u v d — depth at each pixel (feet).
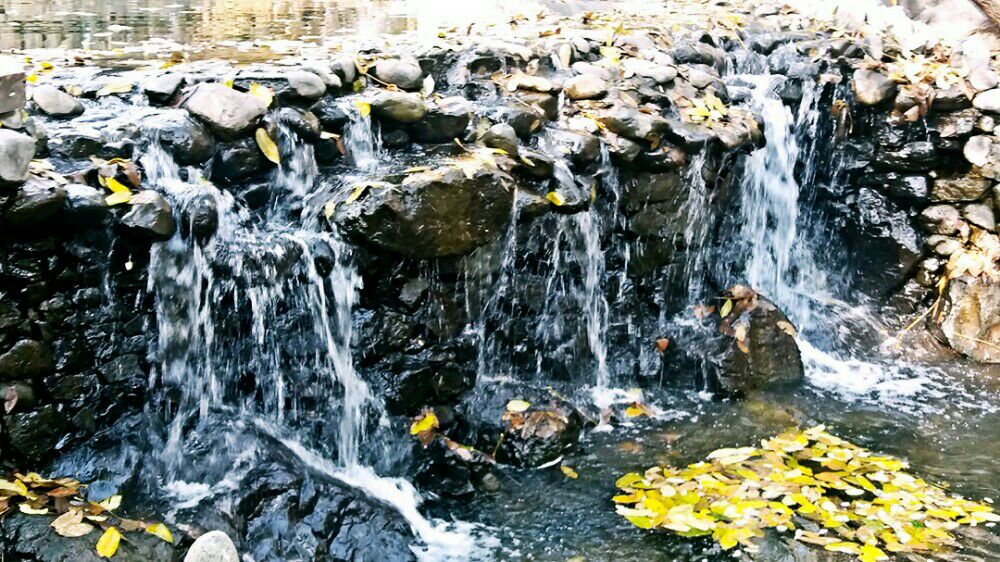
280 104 12.05
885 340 16.44
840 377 14.98
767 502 10.92
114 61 13.39
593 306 13.83
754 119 15.62
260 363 10.96
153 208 9.93
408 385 11.60
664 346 14.23
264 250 10.63
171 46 15.11
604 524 10.67
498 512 10.92
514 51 15.05
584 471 11.73
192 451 10.18
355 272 11.33
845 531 10.43
